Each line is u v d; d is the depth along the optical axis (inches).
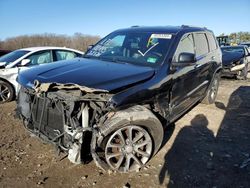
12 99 286.8
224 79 483.8
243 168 157.8
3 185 135.4
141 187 136.9
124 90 139.8
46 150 171.0
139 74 152.8
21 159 159.9
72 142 131.2
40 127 148.3
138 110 142.1
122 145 143.3
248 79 484.1
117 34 212.7
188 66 193.8
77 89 132.8
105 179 141.8
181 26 218.2
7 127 208.7
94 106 134.1
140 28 211.3
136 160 147.9
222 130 214.8
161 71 164.2
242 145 188.5
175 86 176.1
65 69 159.6
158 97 159.3
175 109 182.1
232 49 514.9
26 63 278.4
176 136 198.4
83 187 135.3
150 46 184.1
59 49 324.2
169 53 175.5
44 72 157.6
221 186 140.5
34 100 151.3
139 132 146.9
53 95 138.8
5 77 277.9
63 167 152.1
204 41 240.4
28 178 141.6
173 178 145.5
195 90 216.8
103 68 159.8
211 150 178.9
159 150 175.0
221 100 309.0
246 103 299.0
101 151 140.1
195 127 217.9
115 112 137.7
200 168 156.2
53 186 135.7
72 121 131.4
